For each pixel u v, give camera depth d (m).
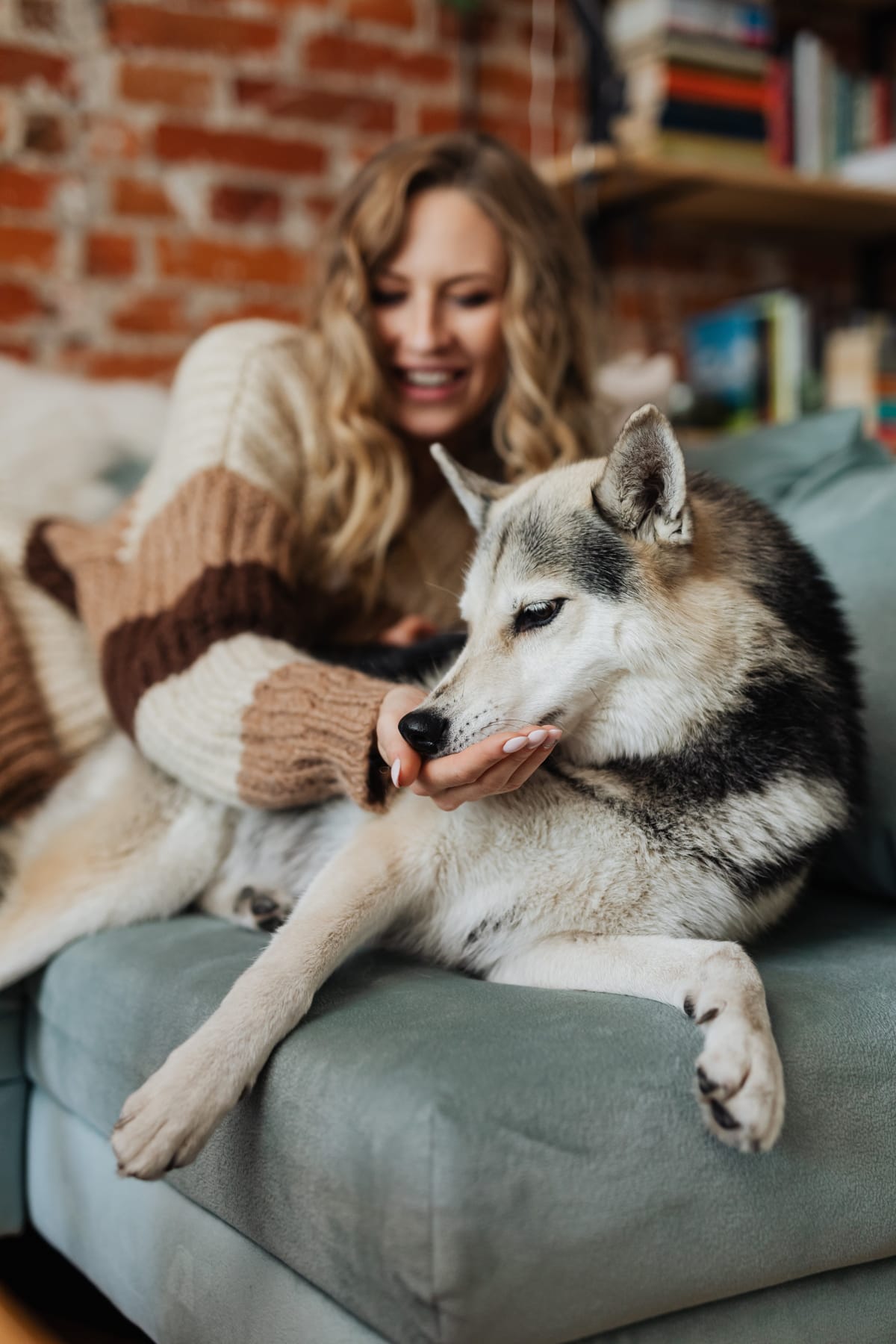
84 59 2.59
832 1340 1.05
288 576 1.63
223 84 2.74
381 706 1.25
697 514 1.33
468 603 1.39
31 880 1.54
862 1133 1.05
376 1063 0.96
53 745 1.69
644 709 1.26
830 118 3.22
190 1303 1.14
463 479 1.52
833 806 1.29
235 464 1.66
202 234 2.75
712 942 1.13
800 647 1.31
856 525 1.68
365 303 1.88
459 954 1.31
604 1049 0.99
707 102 2.95
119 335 2.69
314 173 2.86
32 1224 1.58
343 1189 0.91
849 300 3.65
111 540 1.73
